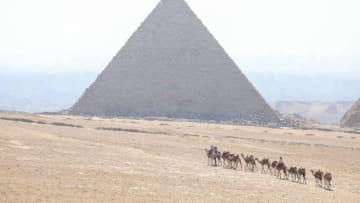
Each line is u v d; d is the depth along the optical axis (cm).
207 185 9425
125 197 7812
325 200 9181
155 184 9056
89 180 8844
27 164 9762
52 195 7550
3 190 7562
